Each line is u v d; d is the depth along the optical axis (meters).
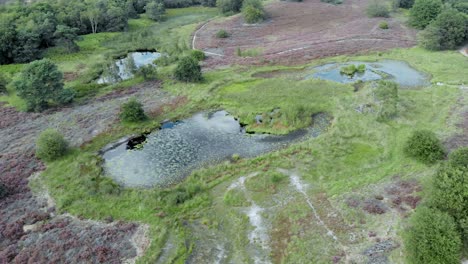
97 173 34.12
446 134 37.28
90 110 45.62
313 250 24.98
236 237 26.55
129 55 59.94
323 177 32.09
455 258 21.48
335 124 40.12
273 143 38.31
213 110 45.22
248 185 31.69
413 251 22.53
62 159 36.09
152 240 26.27
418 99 44.88
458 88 47.69
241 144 38.34
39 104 45.94
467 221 22.55
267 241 26.17
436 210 23.47
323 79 52.34
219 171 33.78
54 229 27.59
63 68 59.88
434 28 60.72
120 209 29.52
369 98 43.50
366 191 30.14
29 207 29.95
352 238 25.70
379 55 60.78
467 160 25.98
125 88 51.69
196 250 25.70
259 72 55.88
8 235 27.00
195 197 30.45
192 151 37.44
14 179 33.22
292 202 29.61
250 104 45.75
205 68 57.88
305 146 36.75
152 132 41.06
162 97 48.47
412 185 30.19
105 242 26.38
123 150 38.03
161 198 30.34
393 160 33.88
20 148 38.19
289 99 46.50
